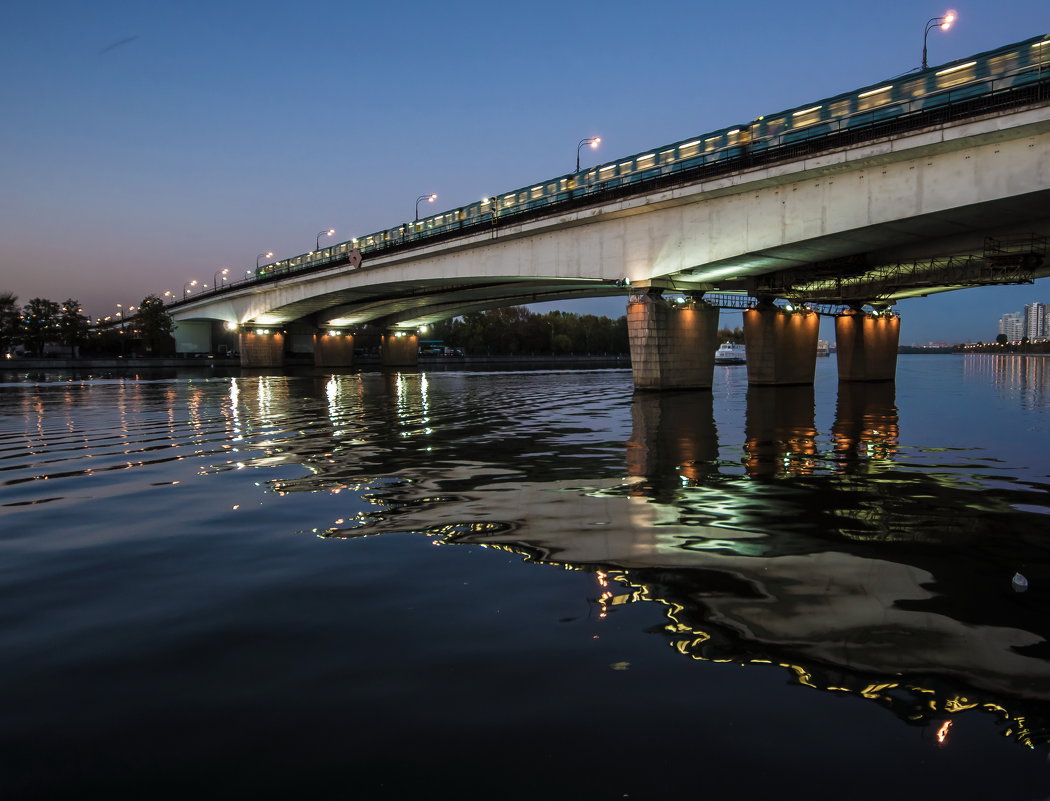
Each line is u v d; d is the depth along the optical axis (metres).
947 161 30.31
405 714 4.32
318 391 51.69
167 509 10.80
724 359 163.50
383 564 7.62
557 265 49.53
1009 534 8.95
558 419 27.42
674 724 4.18
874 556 7.89
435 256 62.84
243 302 110.00
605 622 5.83
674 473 14.17
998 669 4.91
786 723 4.18
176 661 5.13
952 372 95.69
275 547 8.41
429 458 16.50
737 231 38.31
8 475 14.45
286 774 3.72
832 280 45.62
